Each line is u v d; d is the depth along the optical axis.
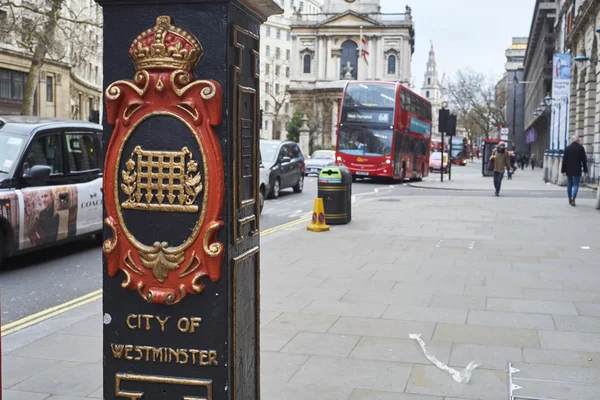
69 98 47.38
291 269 8.58
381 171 30.58
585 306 6.57
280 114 106.75
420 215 15.59
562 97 29.44
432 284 7.63
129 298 2.71
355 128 30.98
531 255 9.74
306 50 91.06
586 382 4.44
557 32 51.44
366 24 89.00
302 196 22.00
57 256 9.97
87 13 44.62
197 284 2.61
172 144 2.60
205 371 2.66
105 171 2.67
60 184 9.50
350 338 5.44
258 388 3.05
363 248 10.41
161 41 2.54
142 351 2.70
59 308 6.84
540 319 6.07
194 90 2.55
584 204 18.78
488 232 12.41
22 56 38.69
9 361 4.88
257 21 2.92
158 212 2.63
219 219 2.60
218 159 2.56
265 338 5.43
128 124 2.62
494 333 5.61
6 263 9.37
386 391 4.27
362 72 89.56
